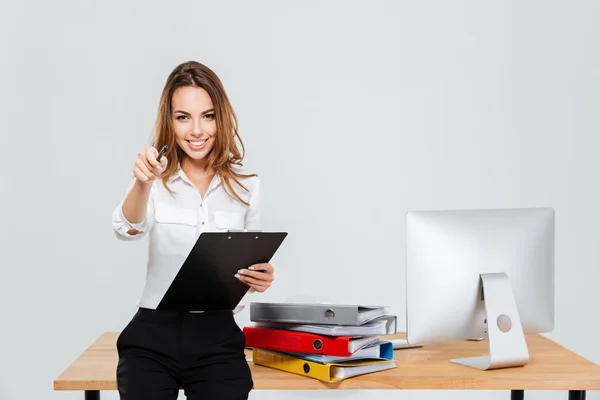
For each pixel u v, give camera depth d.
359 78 3.86
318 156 3.85
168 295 1.95
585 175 3.89
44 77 3.75
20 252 3.77
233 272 1.99
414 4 3.86
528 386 2.02
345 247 3.88
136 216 2.01
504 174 3.88
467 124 3.88
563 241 3.90
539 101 3.88
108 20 3.78
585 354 3.91
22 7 3.74
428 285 2.18
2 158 3.75
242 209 2.31
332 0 3.84
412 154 3.88
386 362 2.11
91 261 3.80
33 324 3.78
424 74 3.87
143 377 1.96
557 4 3.88
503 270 2.25
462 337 2.23
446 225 2.20
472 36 3.87
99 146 3.78
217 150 2.26
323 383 2.03
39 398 3.78
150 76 3.79
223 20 3.80
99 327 3.81
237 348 2.09
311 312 2.10
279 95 3.83
